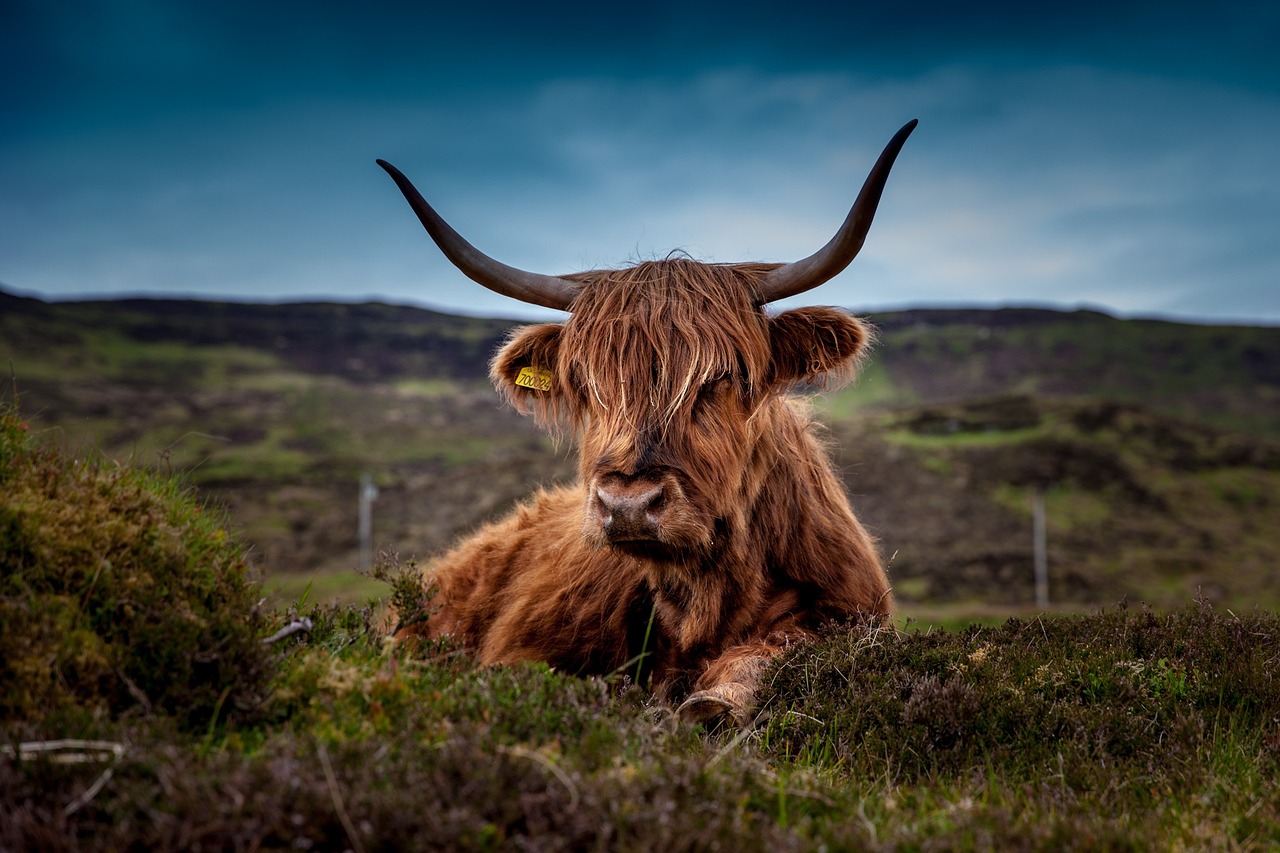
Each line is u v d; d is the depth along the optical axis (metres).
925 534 67.88
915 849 2.53
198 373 195.12
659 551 4.52
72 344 198.12
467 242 4.96
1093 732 3.62
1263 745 3.57
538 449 139.50
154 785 2.44
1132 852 2.62
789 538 5.18
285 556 58.69
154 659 2.98
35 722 2.69
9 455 3.46
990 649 4.41
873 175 4.18
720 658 4.70
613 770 2.72
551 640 5.33
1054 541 68.56
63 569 3.08
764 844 2.39
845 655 4.25
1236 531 78.50
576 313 4.78
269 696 3.02
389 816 2.29
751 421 4.75
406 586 4.77
